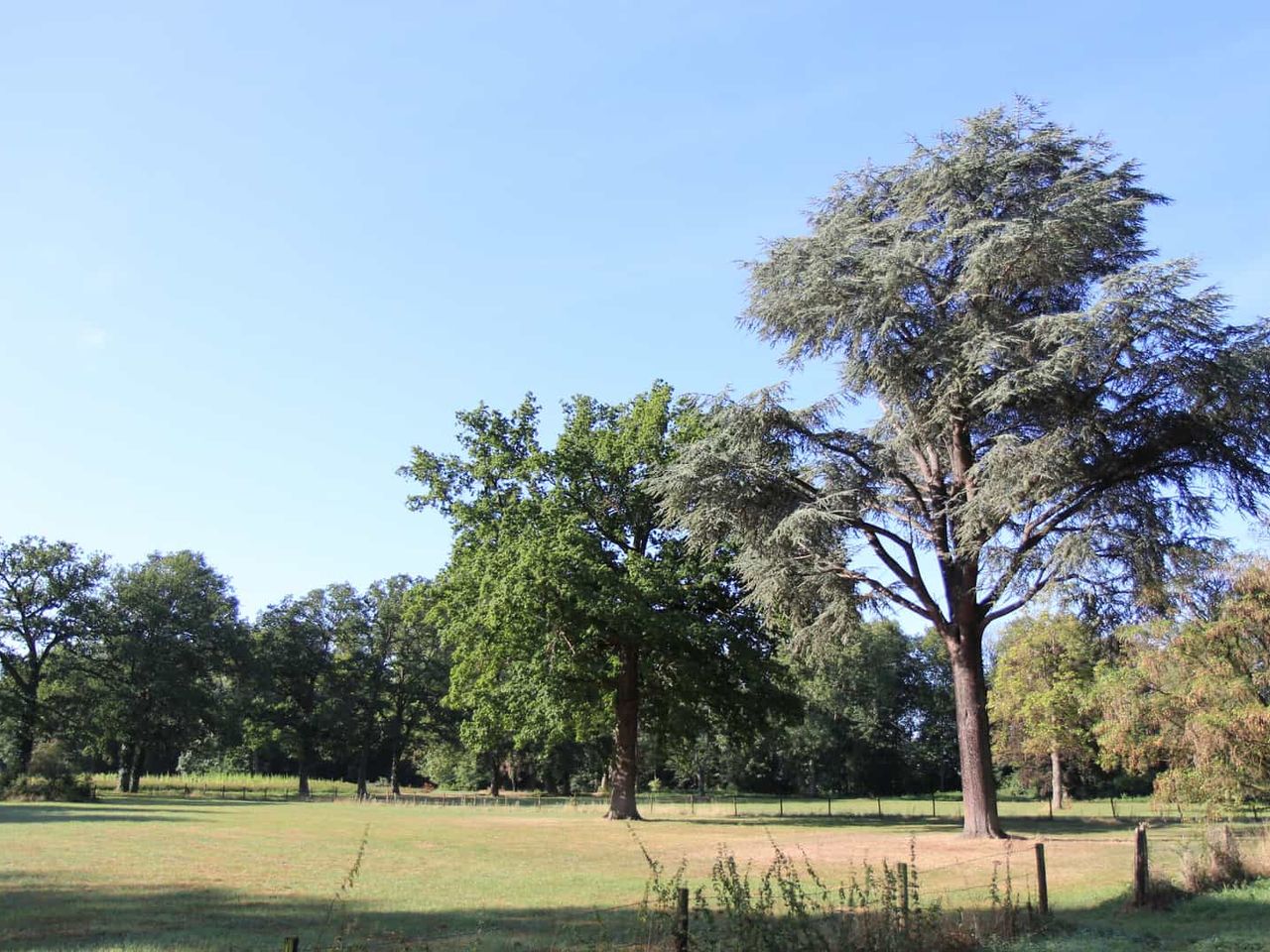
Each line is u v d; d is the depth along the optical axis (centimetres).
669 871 2023
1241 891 1482
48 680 6412
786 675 4019
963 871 1936
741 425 2708
